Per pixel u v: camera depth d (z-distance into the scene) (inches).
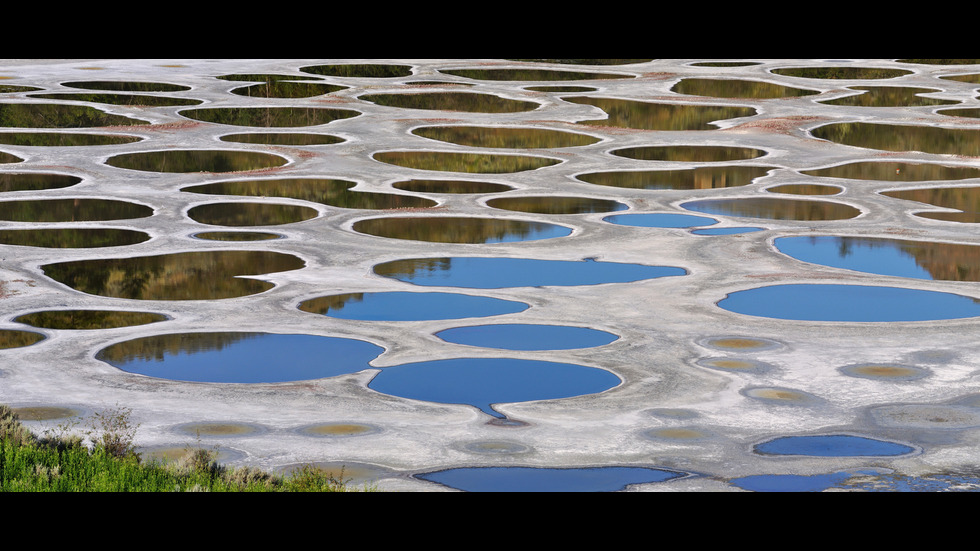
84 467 656.4
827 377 989.2
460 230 1717.5
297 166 2266.2
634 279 1398.9
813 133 2859.3
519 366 1023.0
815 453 794.2
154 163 2298.2
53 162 2241.6
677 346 1093.1
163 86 3479.3
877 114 3181.6
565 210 1897.1
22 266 1412.4
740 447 806.5
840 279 1402.6
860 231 1728.6
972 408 903.7
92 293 1288.1
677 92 3720.5
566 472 749.3
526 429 845.2
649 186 2151.8
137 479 642.8
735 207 1941.4
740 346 1092.5
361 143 2578.7
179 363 1022.4
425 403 912.3
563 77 4067.4
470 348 1083.3
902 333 1144.8
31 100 3053.6
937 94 3634.4
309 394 932.6
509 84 3806.6
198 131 2699.3
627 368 1016.9
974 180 2236.7
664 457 783.1
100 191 1967.3
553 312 1227.9
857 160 2455.7
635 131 2859.3
